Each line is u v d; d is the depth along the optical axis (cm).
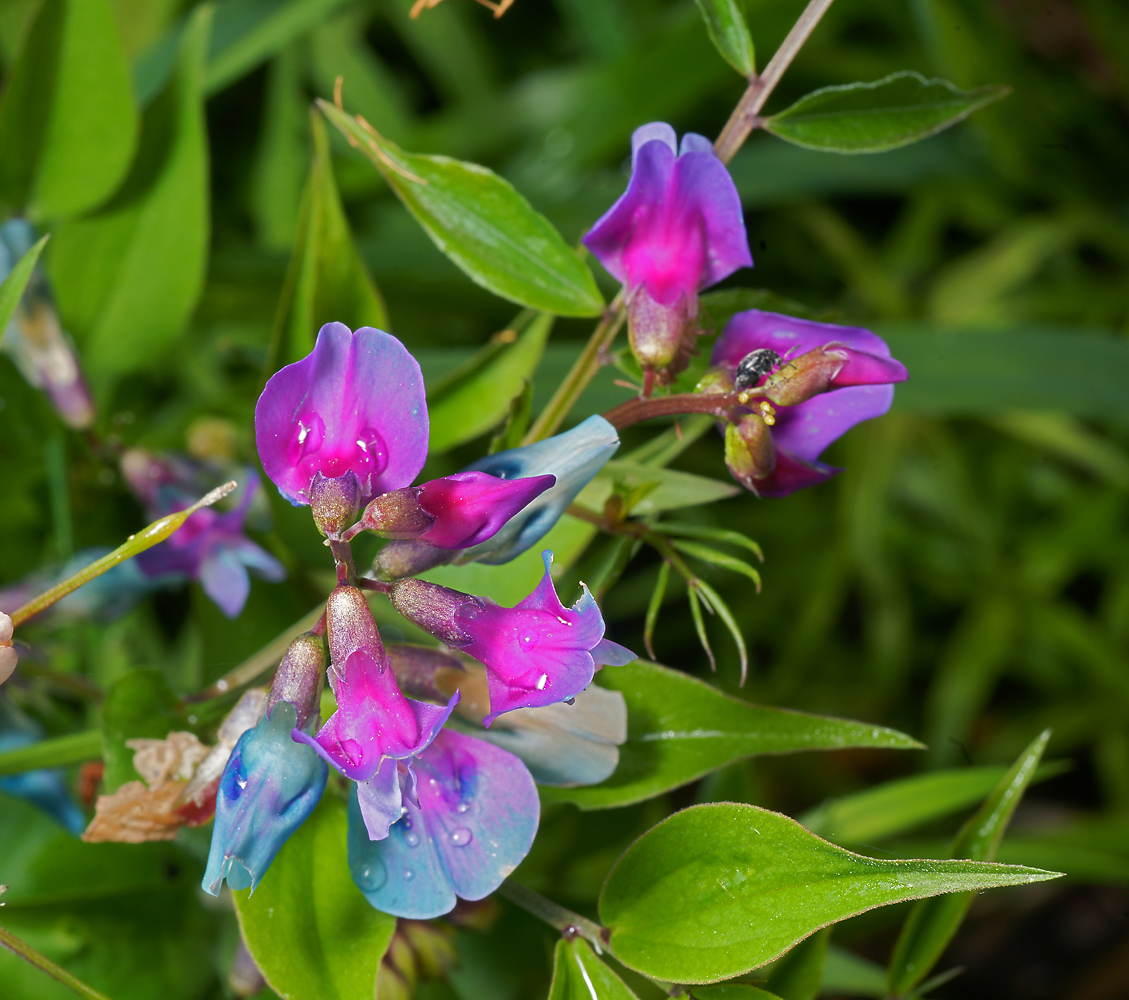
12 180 28
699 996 23
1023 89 46
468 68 46
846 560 44
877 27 50
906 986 25
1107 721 44
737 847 22
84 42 27
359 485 22
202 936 27
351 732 21
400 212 42
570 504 23
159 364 35
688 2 45
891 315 47
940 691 43
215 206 43
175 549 27
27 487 30
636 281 23
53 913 27
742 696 43
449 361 32
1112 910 45
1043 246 47
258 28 39
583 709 23
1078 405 37
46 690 28
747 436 23
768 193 43
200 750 23
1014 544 46
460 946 29
